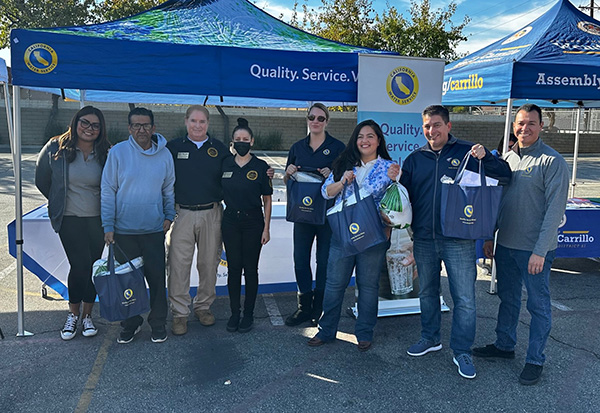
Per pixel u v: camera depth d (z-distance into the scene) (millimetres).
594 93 4395
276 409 2863
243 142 3621
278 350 3660
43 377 3180
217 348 3672
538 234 3096
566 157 23594
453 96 5586
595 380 3242
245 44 3877
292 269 4766
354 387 3129
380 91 4012
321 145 3885
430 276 3420
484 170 3109
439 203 3186
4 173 13648
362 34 22750
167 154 3596
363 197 3250
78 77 3354
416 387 3135
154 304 3672
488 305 4668
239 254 3846
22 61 3291
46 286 4734
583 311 4535
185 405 2887
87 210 3566
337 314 3719
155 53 3457
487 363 3469
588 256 5449
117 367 3336
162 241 3643
